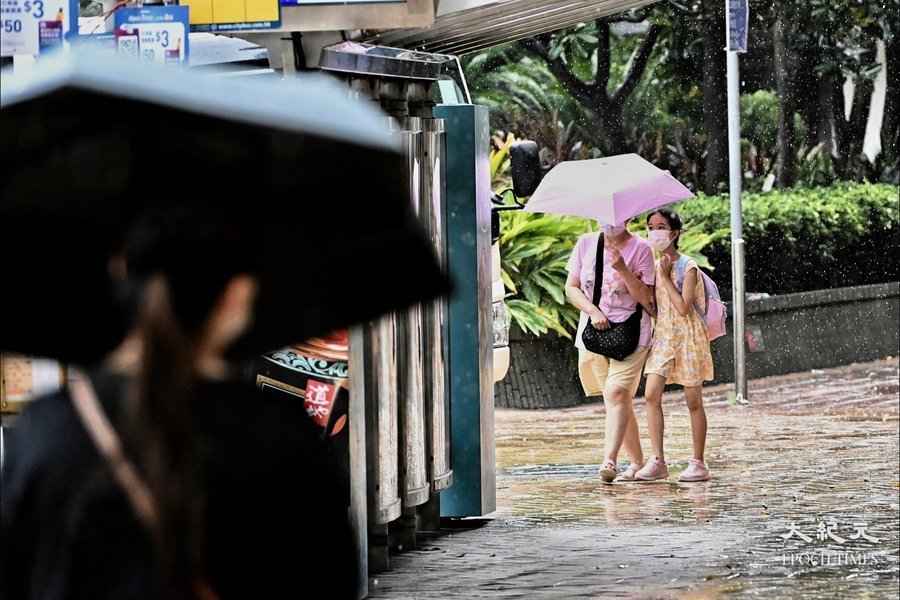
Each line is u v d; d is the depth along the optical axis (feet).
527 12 48.52
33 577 12.60
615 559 46.03
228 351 13.16
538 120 122.31
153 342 12.82
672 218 60.23
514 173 56.44
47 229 12.95
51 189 12.93
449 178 51.62
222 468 12.69
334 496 13.02
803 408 88.89
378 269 13.53
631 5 53.98
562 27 54.70
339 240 13.43
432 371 49.06
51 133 13.08
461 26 48.88
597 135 123.34
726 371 102.53
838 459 68.23
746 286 117.50
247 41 41.65
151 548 12.52
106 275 12.95
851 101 131.03
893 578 43.04
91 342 12.98
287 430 12.97
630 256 59.67
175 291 12.91
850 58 129.80
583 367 62.03
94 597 12.48
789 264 118.42
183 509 12.57
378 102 44.57
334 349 39.93
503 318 59.06
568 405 92.53
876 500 56.90
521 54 122.11
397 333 46.24
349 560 13.02
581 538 49.73
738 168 90.07
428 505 51.55
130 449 12.65
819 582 42.50
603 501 57.47
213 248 12.95
